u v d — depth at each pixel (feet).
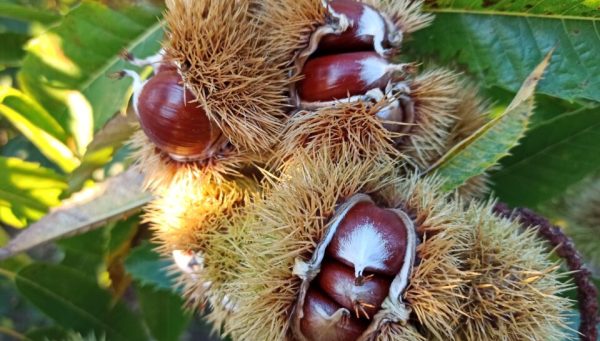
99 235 0.95
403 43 0.78
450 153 0.71
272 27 0.71
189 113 0.70
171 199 0.77
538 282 0.65
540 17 0.79
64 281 0.96
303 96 0.72
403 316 0.60
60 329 1.00
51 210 0.84
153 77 0.72
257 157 0.74
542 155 0.85
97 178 0.89
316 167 0.65
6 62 0.92
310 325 0.62
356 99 0.69
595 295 0.74
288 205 0.64
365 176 0.66
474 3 0.80
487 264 0.64
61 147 0.89
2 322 1.08
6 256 0.82
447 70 0.75
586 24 0.77
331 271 0.62
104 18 0.84
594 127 0.83
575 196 0.88
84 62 0.84
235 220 0.75
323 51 0.71
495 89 0.84
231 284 0.68
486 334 0.63
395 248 0.62
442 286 0.60
